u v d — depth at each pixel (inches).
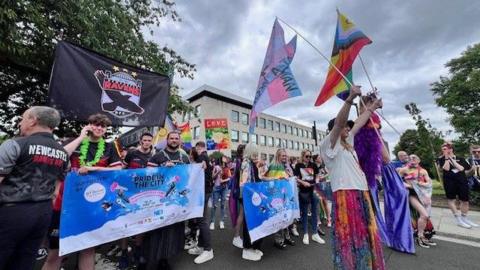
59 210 108.5
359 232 78.2
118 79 144.6
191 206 145.4
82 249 103.0
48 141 83.6
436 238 194.7
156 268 136.6
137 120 150.6
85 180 106.9
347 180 82.6
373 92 90.4
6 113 346.0
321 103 124.3
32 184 76.7
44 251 146.0
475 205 313.9
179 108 371.6
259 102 171.3
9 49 196.9
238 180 185.8
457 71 807.1
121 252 157.3
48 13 225.6
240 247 177.3
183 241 140.3
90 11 236.8
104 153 119.5
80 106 127.6
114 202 114.8
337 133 82.2
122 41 285.9
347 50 117.4
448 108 791.1
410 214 180.7
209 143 451.2
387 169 180.1
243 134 1433.3
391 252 164.6
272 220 160.7
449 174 230.2
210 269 138.8
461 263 145.7
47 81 307.3
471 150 255.6
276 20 172.4
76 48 130.6
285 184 178.4
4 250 71.3
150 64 322.0
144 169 127.4
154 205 128.4
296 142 1925.4
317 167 219.3
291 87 159.9
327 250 169.6
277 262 148.7
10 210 72.2
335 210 83.2
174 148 149.5
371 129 99.5
